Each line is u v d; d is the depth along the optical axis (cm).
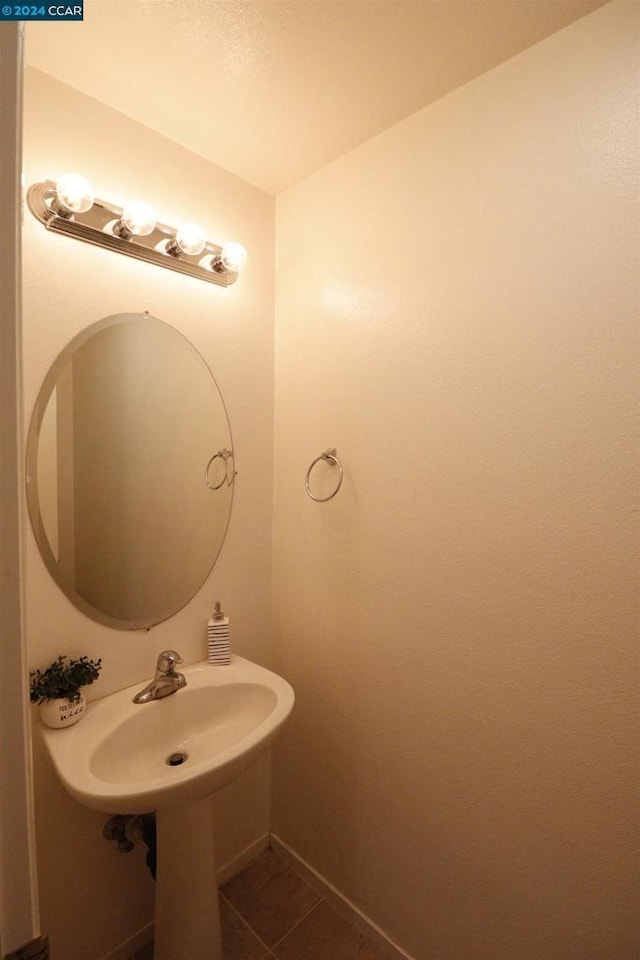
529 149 102
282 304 161
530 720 106
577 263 96
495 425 109
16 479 38
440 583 120
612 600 94
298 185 154
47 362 111
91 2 90
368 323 134
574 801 100
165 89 113
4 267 37
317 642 152
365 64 106
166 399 135
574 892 100
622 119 90
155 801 91
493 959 112
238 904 148
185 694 126
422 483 123
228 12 93
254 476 160
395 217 127
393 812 132
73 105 113
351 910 142
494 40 99
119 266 123
